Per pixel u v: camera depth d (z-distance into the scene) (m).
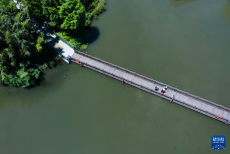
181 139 60.22
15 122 63.12
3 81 68.81
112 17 87.12
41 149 58.84
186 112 64.94
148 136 60.66
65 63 74.19
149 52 76.56
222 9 91.56
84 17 72.38
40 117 63.91
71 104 65.94
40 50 67.38
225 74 72.06
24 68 67.81
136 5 91.75
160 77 70.94
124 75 69.88
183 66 73.44
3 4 65.06
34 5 70.62
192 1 94.69
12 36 60.56
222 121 62.50
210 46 78.81
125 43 79.00
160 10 90.12
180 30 83.25
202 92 68.06
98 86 69.50
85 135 60.81
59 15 71.44
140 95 67.75
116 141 59.88
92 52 76.62
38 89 68.69
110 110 64.88
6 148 59.03
